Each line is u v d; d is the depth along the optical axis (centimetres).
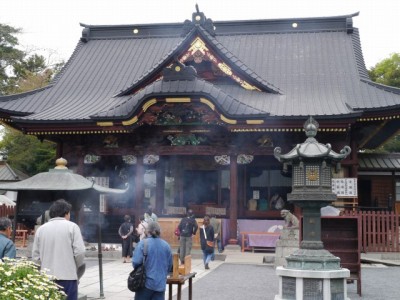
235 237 2820
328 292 1123
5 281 641
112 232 3119
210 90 2827
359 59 3597
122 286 1549
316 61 3569
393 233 2461
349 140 3120
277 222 2898
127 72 3781
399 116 2905
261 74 3494
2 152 5419
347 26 3797
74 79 3756
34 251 898
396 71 5894
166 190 3428
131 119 2869
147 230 945
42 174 1278
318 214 1202
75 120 3016
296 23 3919
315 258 1158
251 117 2773
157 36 4178
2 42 5800
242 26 3994
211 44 3102
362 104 3022
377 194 3672
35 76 5584
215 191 3412
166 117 2980
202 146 3006
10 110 3278
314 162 1203
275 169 3347
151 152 3067
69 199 1305
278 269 1181
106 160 3353
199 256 2495
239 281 1686
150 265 907
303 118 2777
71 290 881
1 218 923
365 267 2186
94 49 4131
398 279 1795
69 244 891
